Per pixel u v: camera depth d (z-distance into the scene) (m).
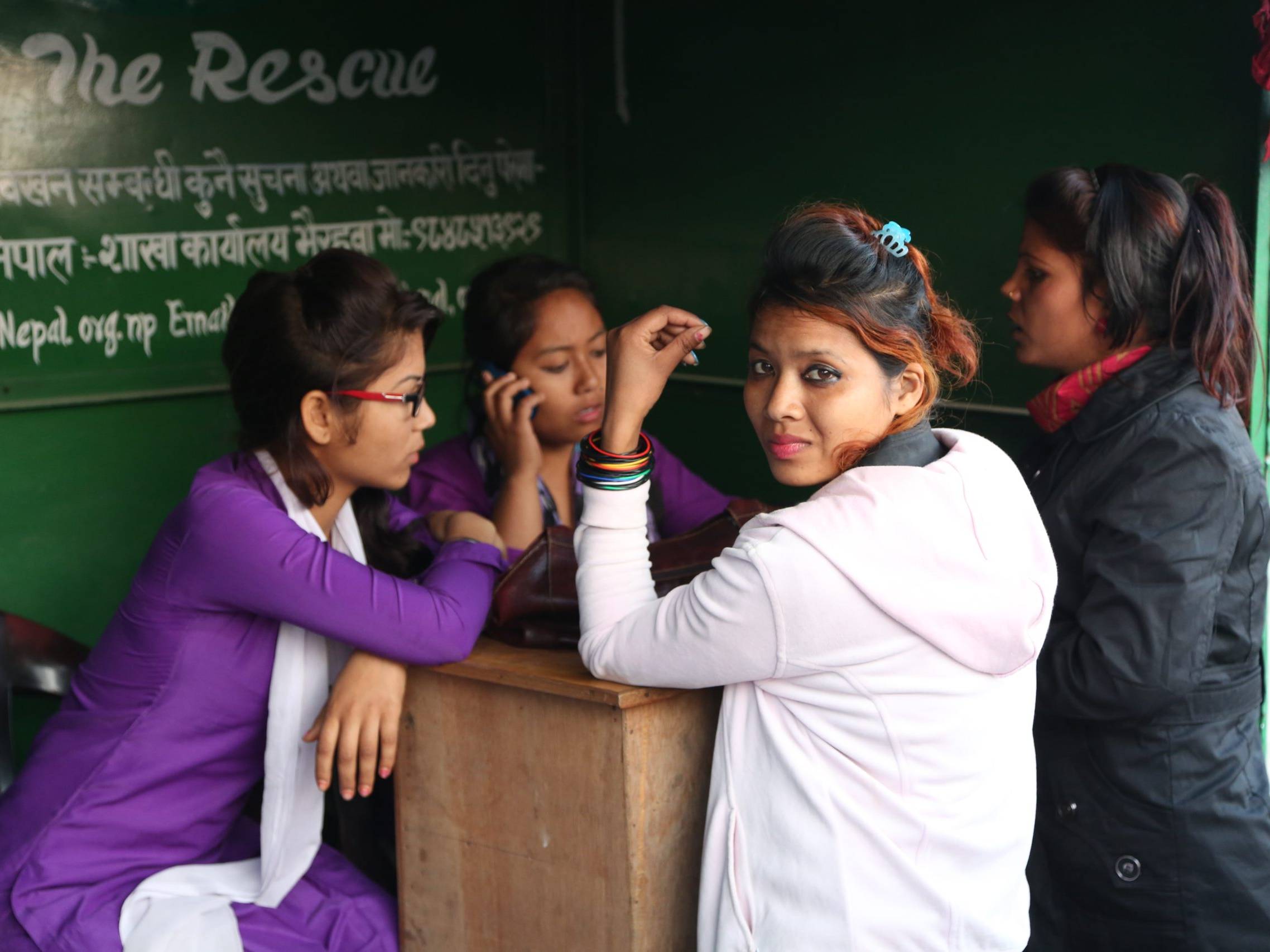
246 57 2.88
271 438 1.83
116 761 1.81
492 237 3.37
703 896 1.48
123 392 2.75
